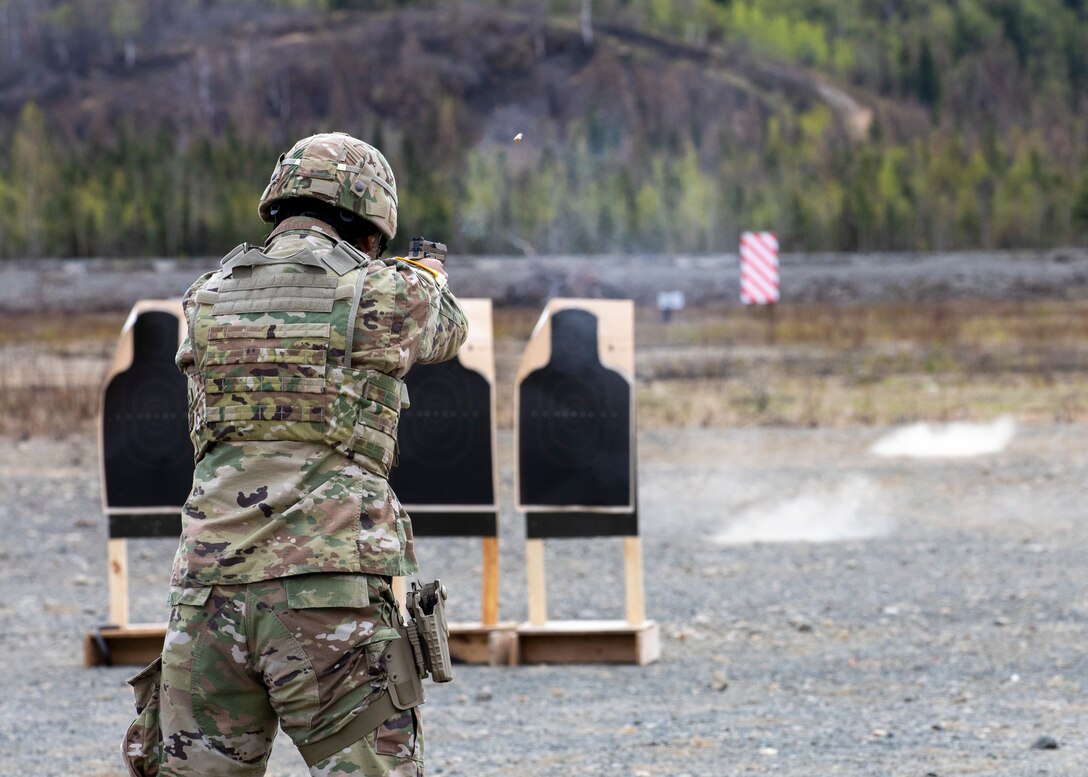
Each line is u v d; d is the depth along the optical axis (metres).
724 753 13.56
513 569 24.72
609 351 18.44
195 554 8.13
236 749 8.20
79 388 50.16
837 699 15.79
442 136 188.88
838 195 165.75
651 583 23.16
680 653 18.50
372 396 8.35
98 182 167.62
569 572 24.38
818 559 24.77
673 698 16.09
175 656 8.16
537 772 13.05
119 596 18.92
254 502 8.11
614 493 18.34
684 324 88.31
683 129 193.62
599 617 20.78
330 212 8.78
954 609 20.55
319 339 8.28
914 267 124.00
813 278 121.56
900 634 19.11
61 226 158.12
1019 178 173.12
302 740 7.98
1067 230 164.38
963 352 68.19
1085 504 29.67
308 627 7.94
